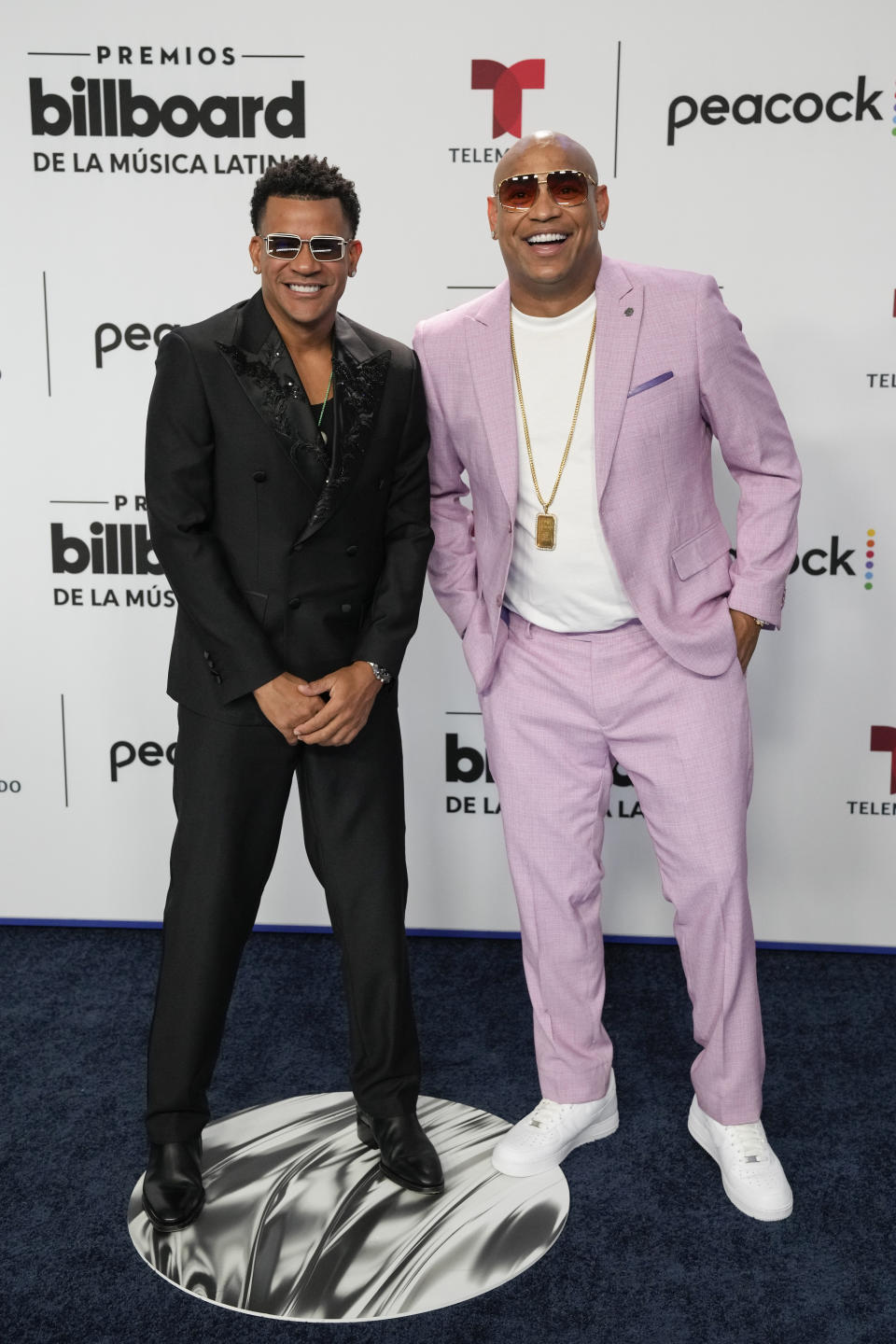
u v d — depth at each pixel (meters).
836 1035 2.56
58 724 2.93
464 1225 1.98
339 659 1.96
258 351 1.85
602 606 1.99
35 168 2.67
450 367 2.00
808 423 2.66
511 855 2.14
